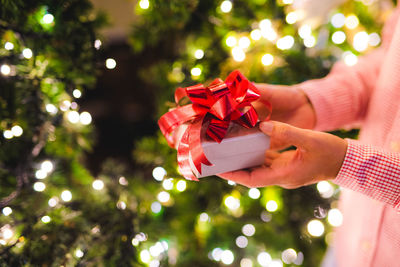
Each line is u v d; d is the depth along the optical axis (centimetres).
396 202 58
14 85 71
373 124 66
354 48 87
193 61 87
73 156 85
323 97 69
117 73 144
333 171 59
